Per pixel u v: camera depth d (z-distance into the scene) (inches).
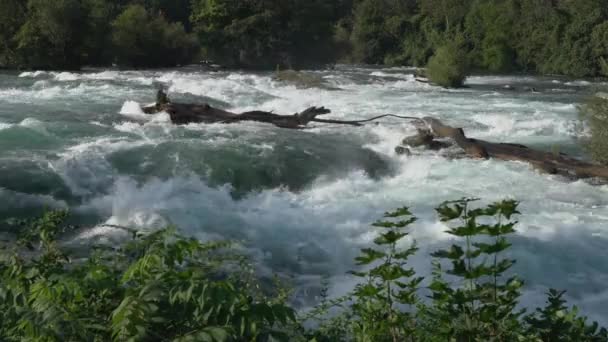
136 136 590.2
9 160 476.7
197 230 400.2
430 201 470.0
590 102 596.1
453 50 1378.0
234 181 495.8
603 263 362.9
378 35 2650.1
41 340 114.4
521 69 2250.2
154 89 996.6
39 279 133.6
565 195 491.2
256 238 393.1
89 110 740.7
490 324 139.5
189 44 1914.4
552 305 150.2
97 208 422.6
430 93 1196.5
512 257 356.8
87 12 1600.6
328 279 339.6
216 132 631.2
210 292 114.1
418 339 151.5
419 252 361.4
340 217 431.5
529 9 2261.3
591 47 1994.3
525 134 745.0
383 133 677.9
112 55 1713.8
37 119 652.1
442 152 610.9
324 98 1022.4
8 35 1525.6
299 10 2009.1
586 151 618.8
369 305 156.8
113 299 131.7
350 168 549.3
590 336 146.2
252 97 970.1
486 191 497.7
